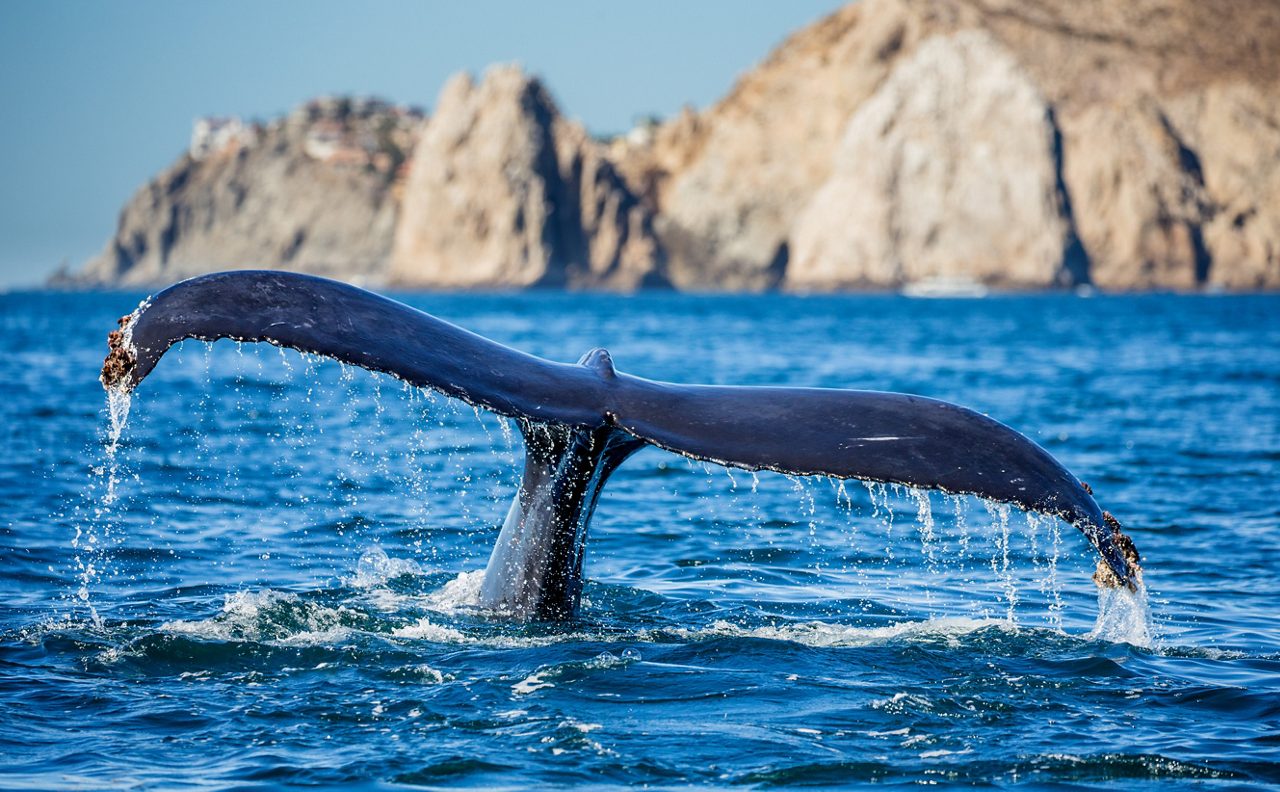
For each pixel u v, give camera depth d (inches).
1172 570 1498.5
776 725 904.3
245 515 1736.0
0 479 1943.9
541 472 1066.7
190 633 1072.2
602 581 1393.9
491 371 909.2
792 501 1926.7
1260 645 1157.7
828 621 1222.3
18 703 919.7
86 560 1438.2
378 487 1983.3
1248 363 4761.3
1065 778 826.2
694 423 911.0
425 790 794.2
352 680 971.9
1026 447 894.4
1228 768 842.2
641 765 834.8
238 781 800.9
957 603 1326.3
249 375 3814.0
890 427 905.5
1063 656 1083.9
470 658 1016.2
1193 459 2375.7
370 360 866.8
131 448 2309.3
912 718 923.4
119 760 827.4
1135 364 4717.0
